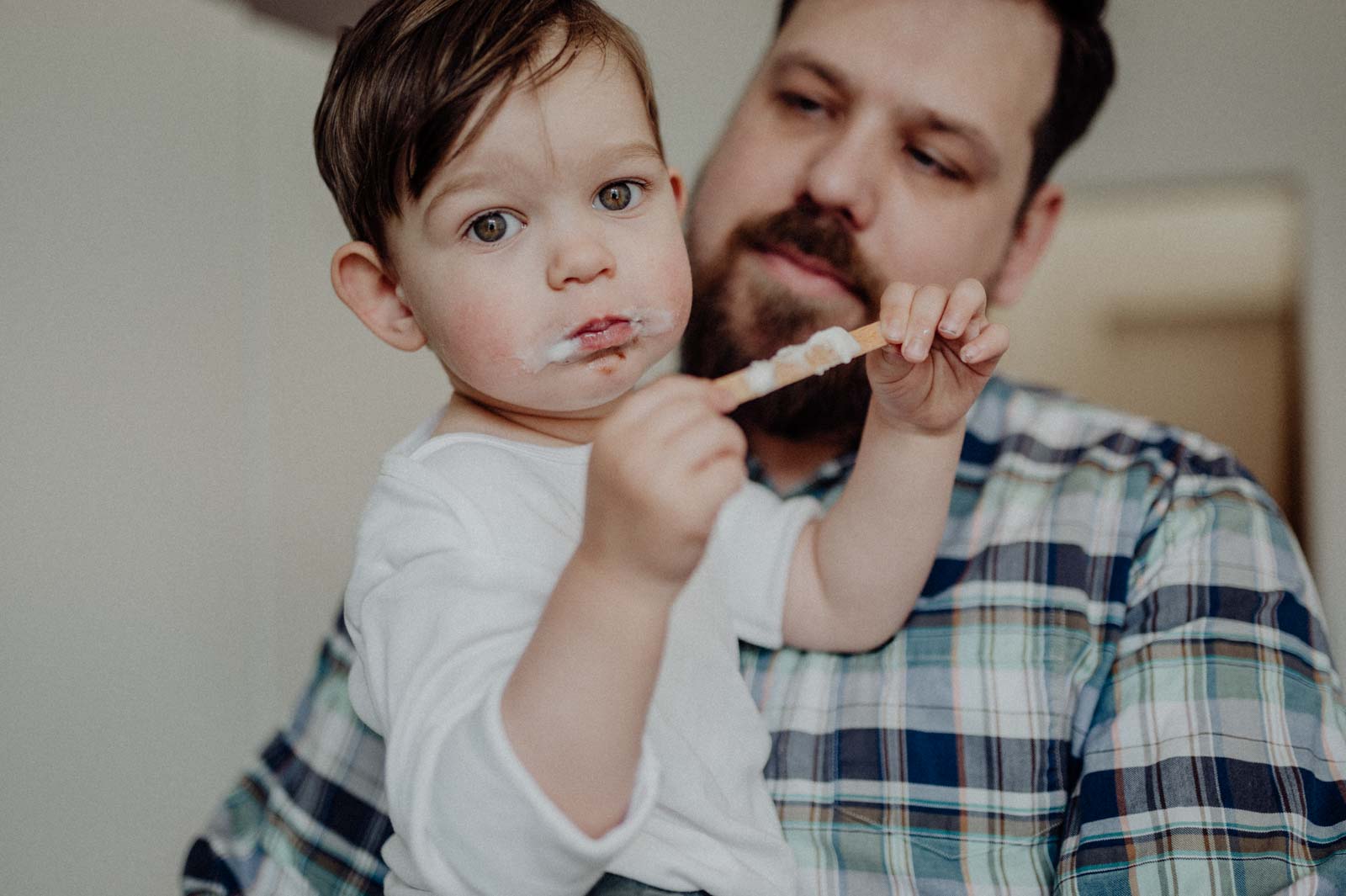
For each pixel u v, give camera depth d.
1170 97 2.65
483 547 0.73
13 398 1.85
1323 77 2.58
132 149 2.04
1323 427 2.56
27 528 1.87
